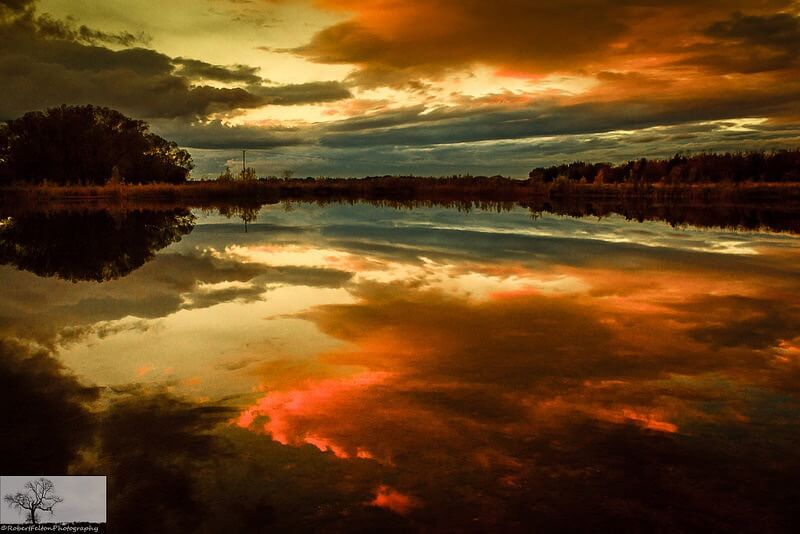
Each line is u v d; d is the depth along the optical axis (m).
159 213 29.81
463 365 5.65
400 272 11.00
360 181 65.19
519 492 3.40
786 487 3.48
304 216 27.28
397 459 3.79
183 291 9.27
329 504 3.28
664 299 8.60
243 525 3.09
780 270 11.19
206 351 6.13
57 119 54.00
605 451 3.91
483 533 3.03
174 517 3.15
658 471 3.65
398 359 5.84
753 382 5.22
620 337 6.63
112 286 9.73
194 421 4.37
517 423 4.33
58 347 6.30
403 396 4.87
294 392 4.96
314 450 3.91
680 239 16.53
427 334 6.73
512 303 8.30
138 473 3.61
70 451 3.89
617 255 13.18
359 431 4.20
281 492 3.40
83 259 12.87
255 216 27.48
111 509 3.22
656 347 6.23
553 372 5.45
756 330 6.94
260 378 5.31
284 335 6.72
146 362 5.78
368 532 3.03
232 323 7.27
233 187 50.38
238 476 3.57
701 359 5.85
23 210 31.47
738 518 3.17
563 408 4.62
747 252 13.71
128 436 4.12
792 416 4.49
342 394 4.91
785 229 19.61
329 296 8.84
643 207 33.28
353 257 13.02
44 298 8.77
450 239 16.61
